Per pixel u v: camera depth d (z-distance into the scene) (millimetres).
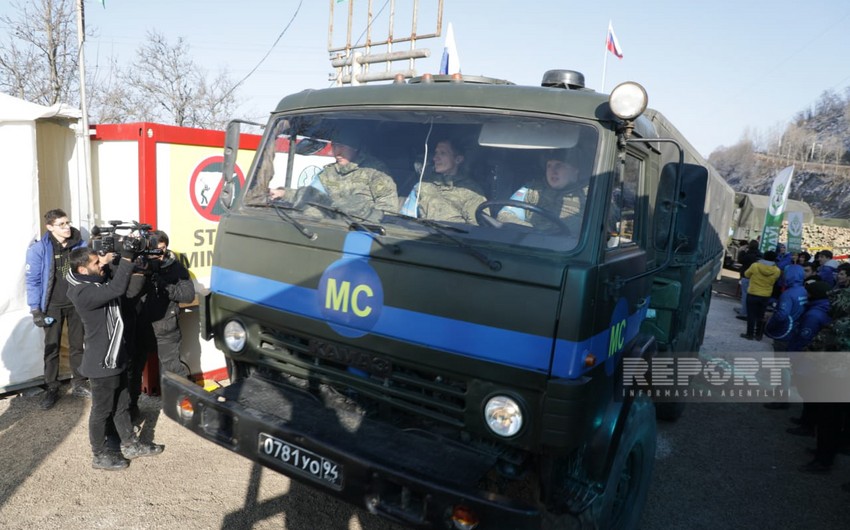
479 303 2555
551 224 2656
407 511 2473
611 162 2678
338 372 2988
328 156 3303
